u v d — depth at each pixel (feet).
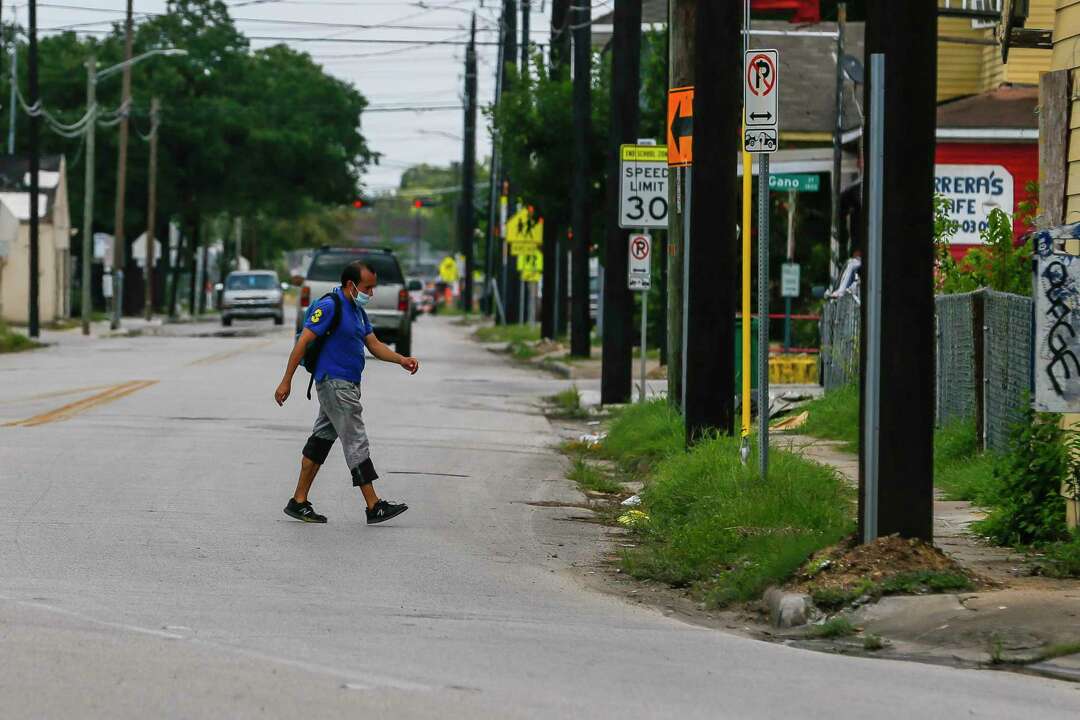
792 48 395.75
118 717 69.97
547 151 425.28
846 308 233.14
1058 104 129.90
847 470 168.25
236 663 81.46
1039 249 114.11
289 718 70.38
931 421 104.94
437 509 148.36
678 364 190.70
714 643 93.45
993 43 211.61
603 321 263.49
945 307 189.98
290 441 197.88
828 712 75.20
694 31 179.52
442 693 76.13
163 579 107.24
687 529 126.62
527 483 170.40
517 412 260.42
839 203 304.09
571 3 412.98
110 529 128.06
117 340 511.81
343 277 137.59
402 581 110.83
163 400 252.21
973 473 153.38
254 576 110.11
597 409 256.93
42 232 642.22
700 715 73.56
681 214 187.11
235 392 271.69
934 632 94.17
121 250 615.16
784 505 128.67
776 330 357.00
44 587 102.06
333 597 103.24
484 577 114.32
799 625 99.55
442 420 238.89
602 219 423.64
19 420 214.48
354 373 136.98
